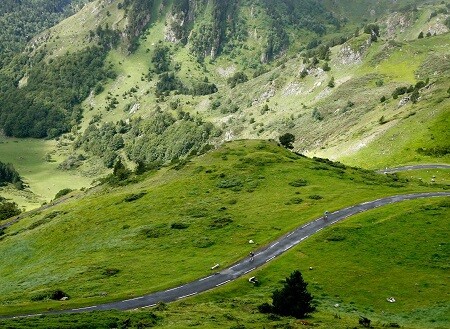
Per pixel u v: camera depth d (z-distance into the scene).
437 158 156.00
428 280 65.88
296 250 78.56
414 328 51.22
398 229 82.44
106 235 106.69
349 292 64.12
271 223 94.38
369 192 107.94
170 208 115.00
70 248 106.12
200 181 129.50
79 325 49.16
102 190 165.50
